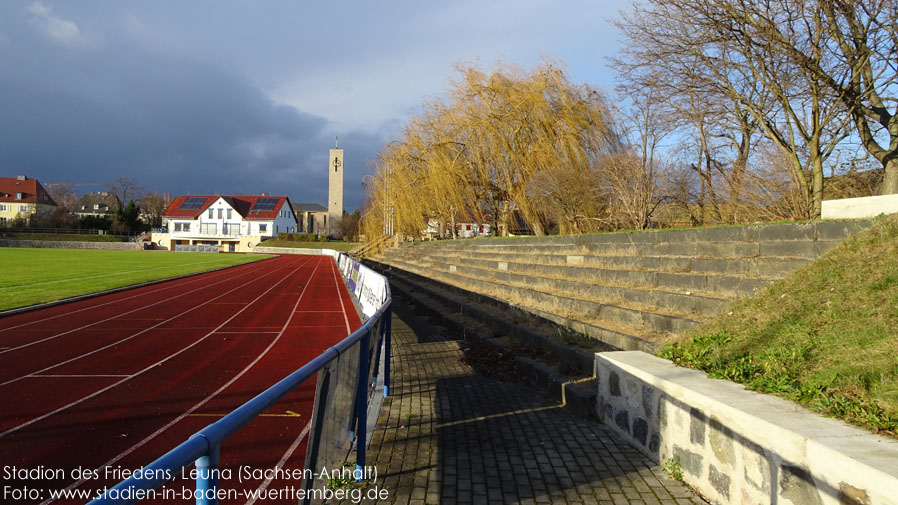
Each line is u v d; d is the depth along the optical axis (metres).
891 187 9.63
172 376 7.75
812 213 9.97
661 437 4.22
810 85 9.90
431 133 24.03
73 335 11.33
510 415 5.68
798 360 4.07
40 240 75.81
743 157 13.62
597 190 16.11
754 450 3.13
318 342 10.83
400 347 9.93
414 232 31.14
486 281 14.88
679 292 7.79
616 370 5.03
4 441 5.05
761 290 5.91
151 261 44.31
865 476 2.38
